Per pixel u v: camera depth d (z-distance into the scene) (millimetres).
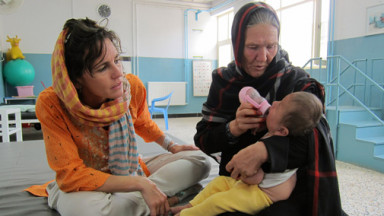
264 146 707
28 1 5234
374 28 3320
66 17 5504
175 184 1056
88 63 774
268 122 767
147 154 1843
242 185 797
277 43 858
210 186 924
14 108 3072
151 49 6203
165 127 4922
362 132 2721
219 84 992
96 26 831
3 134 2822
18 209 1027
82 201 792
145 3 6047
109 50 797
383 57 3258
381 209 1657
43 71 5457
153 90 6211
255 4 854
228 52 6406
